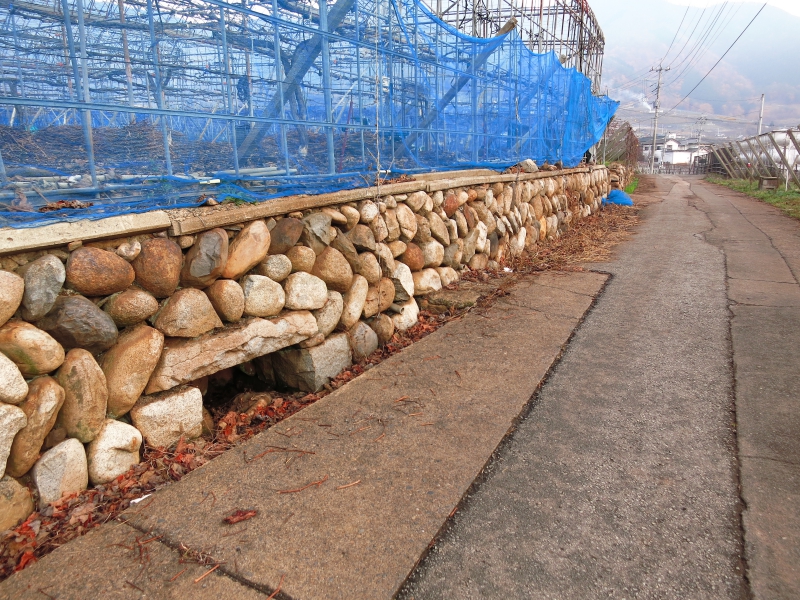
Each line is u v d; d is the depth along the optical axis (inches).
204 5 158.1
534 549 83.0
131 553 82.1
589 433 115.3
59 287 93.4
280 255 135.8
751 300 205.6
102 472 98.4
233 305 123.0
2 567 80.8
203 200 123.5
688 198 674.8
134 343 103.9
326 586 75.6
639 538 84.9
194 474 101.9
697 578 76.9
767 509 90.7
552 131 385.7
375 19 199.3
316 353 146.1
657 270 259.3
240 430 126.0
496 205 259.0
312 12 180.7
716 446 109.6
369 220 168.1
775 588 74.9
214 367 120.6
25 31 157.2
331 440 113.2
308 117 179.2
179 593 74.7
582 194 442.9
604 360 152.9
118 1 161.2
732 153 1144.8
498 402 128.2
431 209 205.0
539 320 185.9
